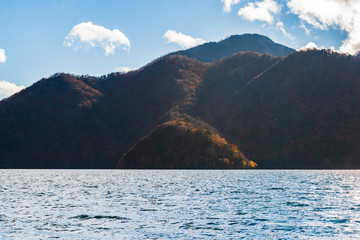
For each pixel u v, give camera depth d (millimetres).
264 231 31078
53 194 63062
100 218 37094
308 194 61594
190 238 28719
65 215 38938
